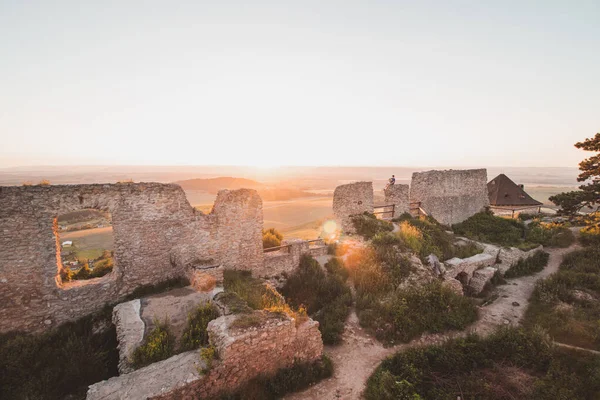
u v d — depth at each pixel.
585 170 19.08
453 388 8.73
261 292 11.30
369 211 20.83
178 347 8.24
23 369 8.43
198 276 11.12
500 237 22.80
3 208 9.06
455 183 25.27
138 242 11.29
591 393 8.21
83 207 10.21
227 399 7.27
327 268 15.21
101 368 8.82
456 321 11.96
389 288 13.34
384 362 9.61
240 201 13.41
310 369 8.82
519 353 9.91
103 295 10.70
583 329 10.95
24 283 9.46
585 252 18.47
